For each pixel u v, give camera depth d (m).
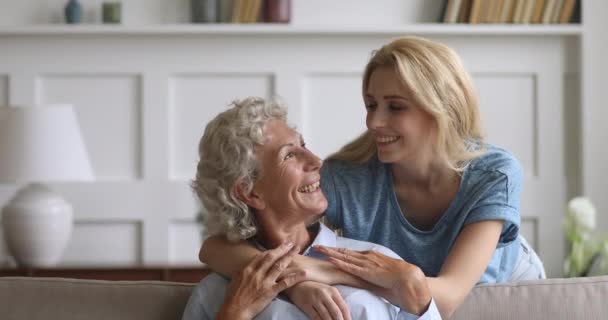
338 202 2.04
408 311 1.66
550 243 4.05
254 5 3.90
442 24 3.90
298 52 3.97
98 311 1.77
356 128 4.00
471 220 1.88
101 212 3.98
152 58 3.96
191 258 4.01
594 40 3.95
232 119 1.75
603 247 2.88
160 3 3.96
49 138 3.41
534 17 3.93
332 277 1.67
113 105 3.97
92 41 3.96
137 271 3.45
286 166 1.73
